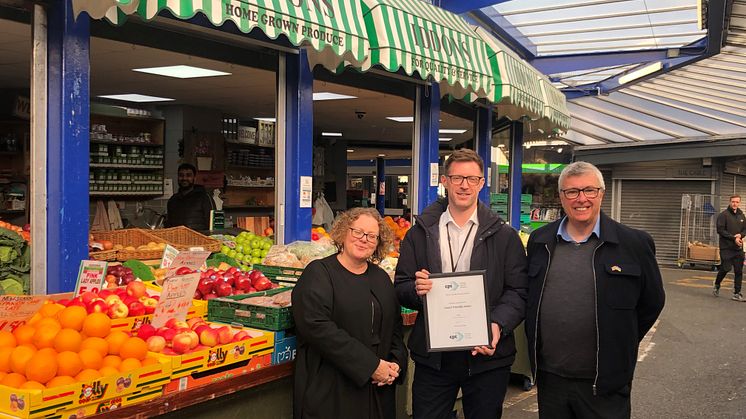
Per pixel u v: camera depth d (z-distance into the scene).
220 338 3.66
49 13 4.61
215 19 4.11
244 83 9.36
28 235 5.20
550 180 26.20
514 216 13.72
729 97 16.16
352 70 7.81
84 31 4.71
